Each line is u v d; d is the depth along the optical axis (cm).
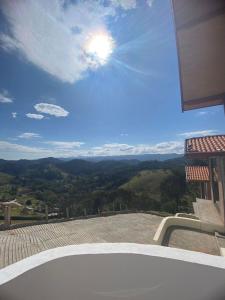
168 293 192
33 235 1042
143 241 1031
